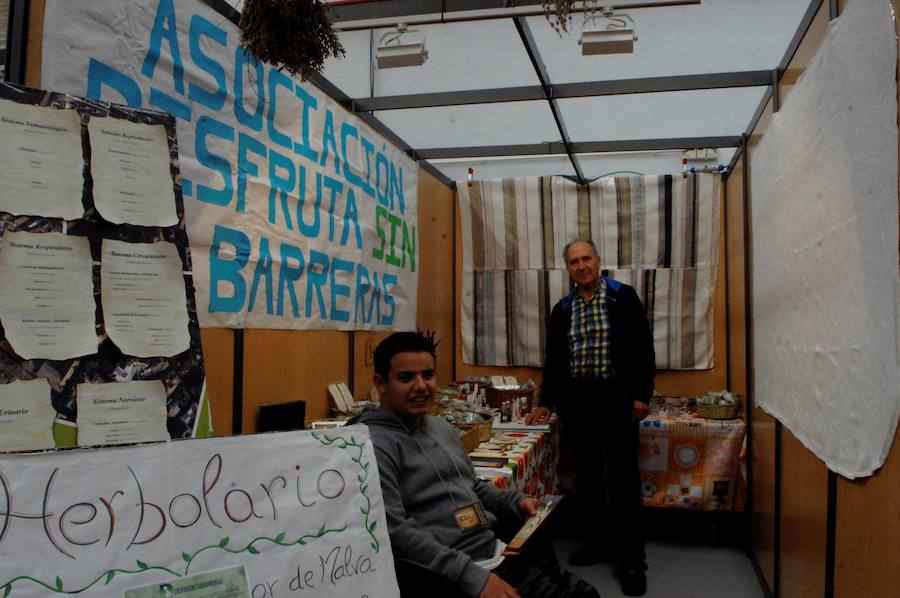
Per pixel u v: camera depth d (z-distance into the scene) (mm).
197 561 986
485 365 4648
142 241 1300
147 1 1797
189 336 1344
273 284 2373
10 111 1157
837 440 1856
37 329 1133
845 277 1778
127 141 1312
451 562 1583
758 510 3371
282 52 1675
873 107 1549
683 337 4363
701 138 4047
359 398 3131
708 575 3439
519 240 4582
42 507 876
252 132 2268
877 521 1560
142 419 1241
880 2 1493
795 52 2498
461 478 1901
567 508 4141
